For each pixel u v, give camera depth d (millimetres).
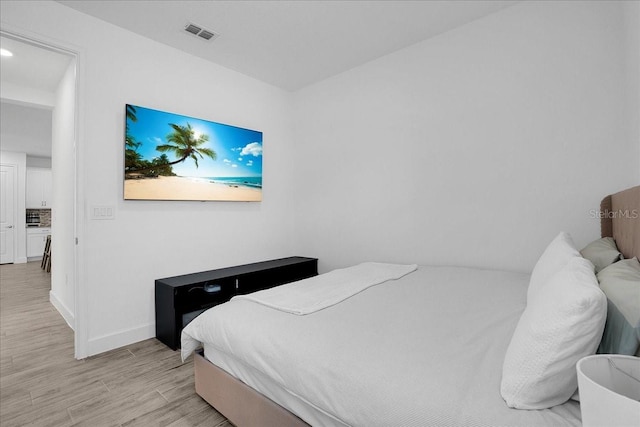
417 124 2781
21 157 6430
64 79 3021
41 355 2217
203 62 2953
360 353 1015
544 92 2170
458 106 2547
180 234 2748
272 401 1209
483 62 2420
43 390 1767
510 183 2312
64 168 2994
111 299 2340
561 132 2109
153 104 2594
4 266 5961
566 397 765
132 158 2412
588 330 689
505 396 768
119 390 1762
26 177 6805
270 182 3574
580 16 2039
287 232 3771
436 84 2662
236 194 3131
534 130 2211
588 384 540
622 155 1897
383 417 820
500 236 2359
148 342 2451
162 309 2434
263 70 3234
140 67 2523
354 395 890
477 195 2463
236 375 1385
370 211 3125
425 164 2738
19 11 1956
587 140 2020
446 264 2625
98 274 2277
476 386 828
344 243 3352
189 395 1712
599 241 1629
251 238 3354
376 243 3086
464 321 1280
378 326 1232
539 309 819
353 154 3252
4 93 3213
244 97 3307
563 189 2105
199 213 2889
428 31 2588
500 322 1260
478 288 1802
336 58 3012
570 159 2078
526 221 2250
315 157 3605
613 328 767
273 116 3615
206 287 2576
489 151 2402
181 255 2750
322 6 2242
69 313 2799
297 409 1104
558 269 1151
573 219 2072
